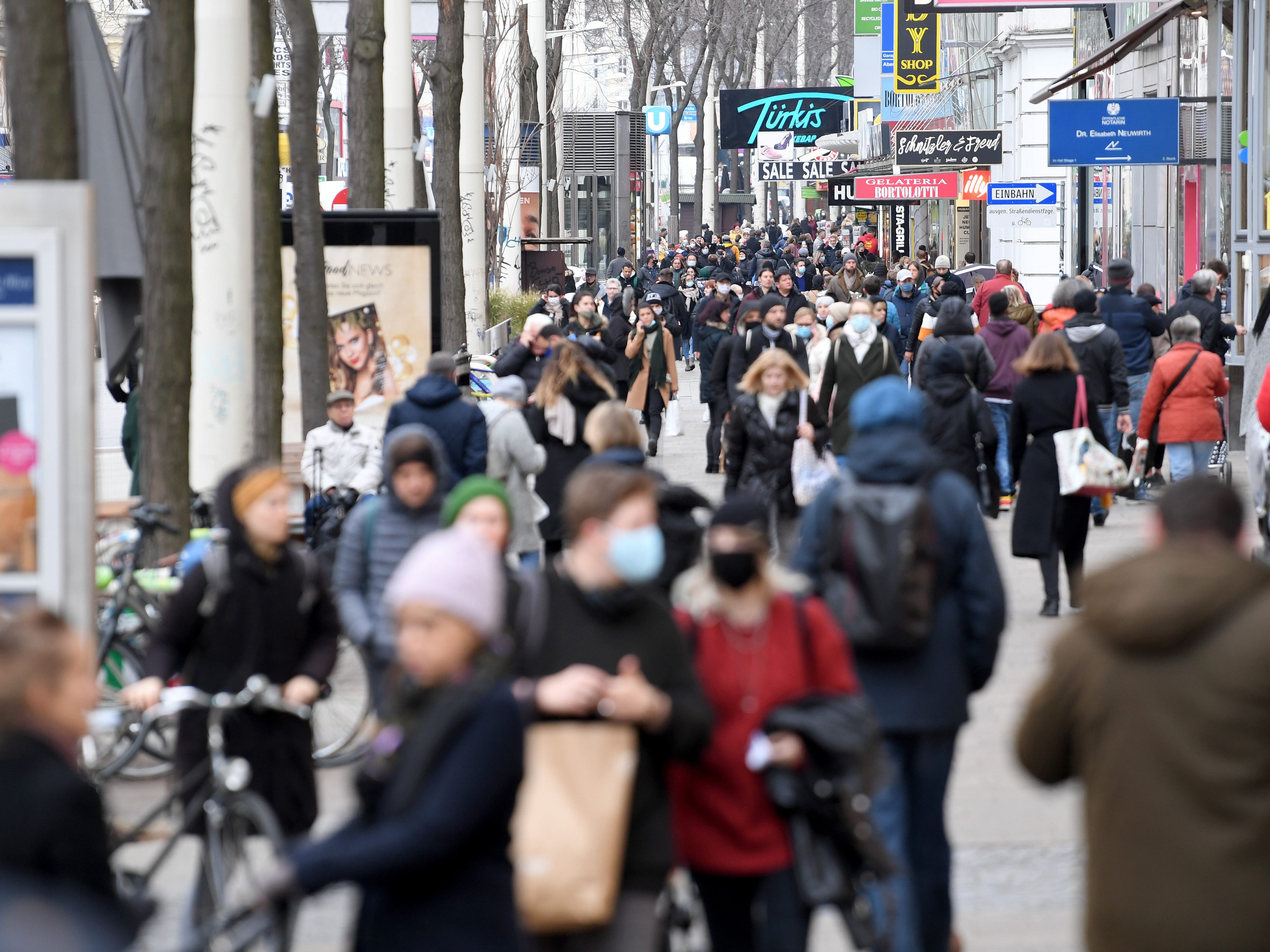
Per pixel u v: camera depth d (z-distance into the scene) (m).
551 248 173.12
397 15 83.56
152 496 37.91
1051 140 94.50
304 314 53.03
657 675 18.14
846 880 18.97
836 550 21.48
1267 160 76.69
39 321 24.41
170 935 23.66
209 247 44.41
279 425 46.62
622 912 17.88
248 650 23.44
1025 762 16.14
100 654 33.00
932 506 21.62
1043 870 27.42
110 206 37.06
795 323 68.19
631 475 18.14
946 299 62.44
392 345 56.25
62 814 14.93
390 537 29.39
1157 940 14.67
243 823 21.72
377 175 64.06
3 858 14.80
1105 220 141.62
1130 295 69.38
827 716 18.95
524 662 18.08
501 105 139.38
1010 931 24.64
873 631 21.05
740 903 19.61
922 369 62.09
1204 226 106.81
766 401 48.25
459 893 14.72
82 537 24.72
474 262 114.75
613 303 103.94
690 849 19.31
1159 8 113.75
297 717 23.77
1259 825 14.59
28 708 15.38
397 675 15.37
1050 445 45.59
